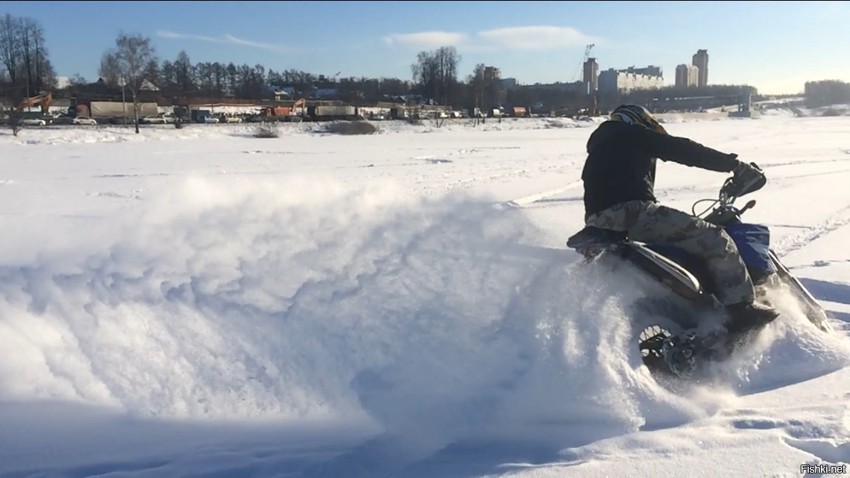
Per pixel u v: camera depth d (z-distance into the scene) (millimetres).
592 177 4152
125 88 60531
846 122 66250
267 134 44156
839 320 5293
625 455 3322
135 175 17297
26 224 9453
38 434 3520
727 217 4445
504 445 3461
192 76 110125
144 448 3422
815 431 3512
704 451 3332
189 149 28953
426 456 3371
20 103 54344
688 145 4070
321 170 18188
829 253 7535
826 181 14406
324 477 3191
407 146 30375
